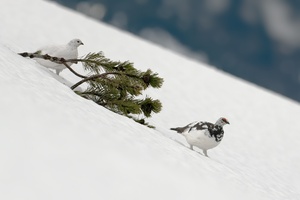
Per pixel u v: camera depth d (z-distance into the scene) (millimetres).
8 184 6855
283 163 24219
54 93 11820
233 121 32531
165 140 13227
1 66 11992
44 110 9859
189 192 8820
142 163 9211
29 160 7629
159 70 45969
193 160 11828
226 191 10047
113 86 14828
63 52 15500
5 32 35344
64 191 7137
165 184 8688
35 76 12797
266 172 20109
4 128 8352
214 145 14383
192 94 38250
